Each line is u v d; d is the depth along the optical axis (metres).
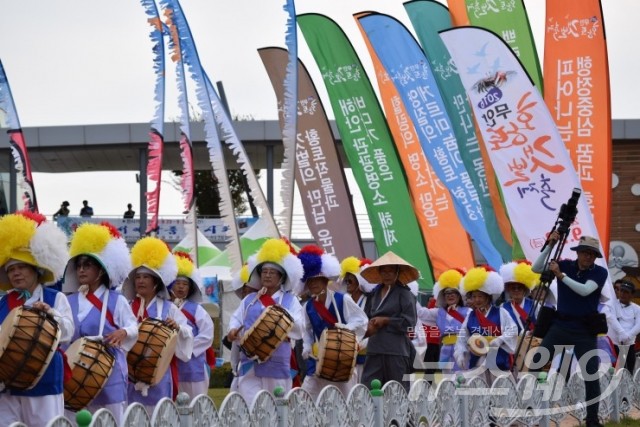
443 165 21.56
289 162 18.94
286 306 13.94
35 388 9.64
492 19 22.27
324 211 21.88
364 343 15.74
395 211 22.16
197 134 31.64
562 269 14.43
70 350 10.55
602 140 19.83
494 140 19.19
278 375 13.83
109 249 11.11
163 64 17.77
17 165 16.67
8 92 16.62
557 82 20.06
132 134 31.14
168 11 18.30
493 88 19.20
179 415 9.66
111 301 11.20
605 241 19.62
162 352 12.06
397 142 22.38
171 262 13.09
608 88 19.88
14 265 9.77
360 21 22.47
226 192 18.58
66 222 30.17
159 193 17.48
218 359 26.45
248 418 10.59
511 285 17.11
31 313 9.40
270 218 18.92
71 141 31.03
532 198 18.95
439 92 21.88
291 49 18.91
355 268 17.34
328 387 11.80
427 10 22.52
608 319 18.59
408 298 14.62
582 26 19.97
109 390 11.09
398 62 22.11
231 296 25.89
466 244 21.94
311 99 22.02
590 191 19.78
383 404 12.64
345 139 22.44
